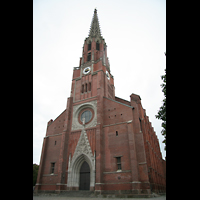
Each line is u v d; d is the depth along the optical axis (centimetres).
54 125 4559
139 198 2638
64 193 3331
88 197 2928
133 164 2988
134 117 3606
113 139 3469
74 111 4325
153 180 3378
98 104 3941
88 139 3691
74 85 4806
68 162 3709
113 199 2531
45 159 4128
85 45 5716
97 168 3198
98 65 4662
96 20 6712
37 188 3719
